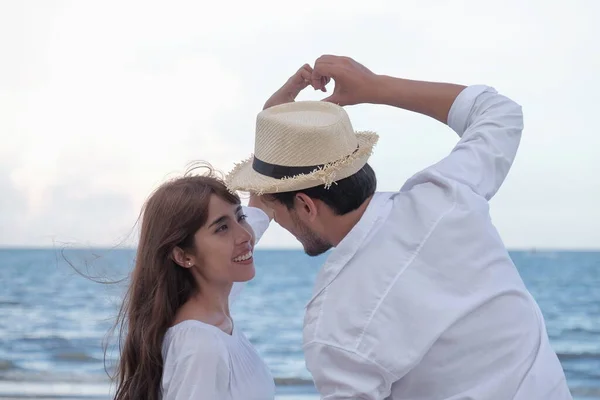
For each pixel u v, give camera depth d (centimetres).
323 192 210
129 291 283
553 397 208
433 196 216
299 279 2981
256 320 2066
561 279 3144
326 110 228
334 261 211
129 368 266
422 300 203
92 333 1689
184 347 249
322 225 215
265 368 281
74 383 1012
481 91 239
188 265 264
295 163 211
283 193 213
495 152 228
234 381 261
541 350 212
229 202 266
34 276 2956
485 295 207
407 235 210
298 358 1563
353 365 203
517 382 205
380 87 245
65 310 2070
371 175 219
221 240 262
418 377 206
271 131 216
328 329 206
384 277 205
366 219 212
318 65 249
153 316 261
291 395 991
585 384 1150
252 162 239
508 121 233
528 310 214
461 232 210
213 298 269
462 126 241
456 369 205
